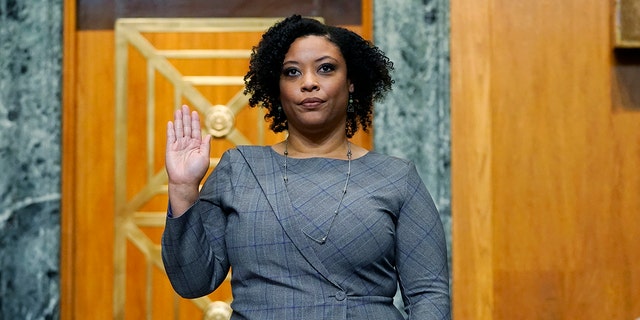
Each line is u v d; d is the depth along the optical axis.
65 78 6.07
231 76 6.35
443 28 5.99
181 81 6.34
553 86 6.00
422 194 3.16
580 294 5.92
